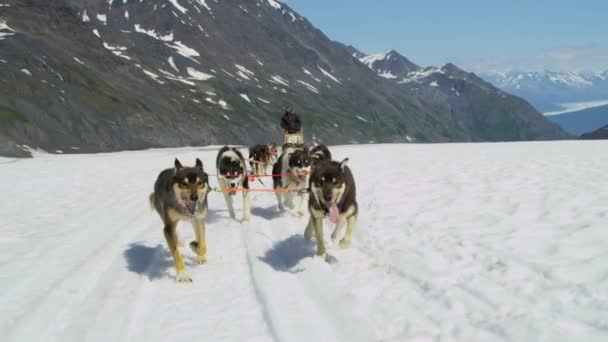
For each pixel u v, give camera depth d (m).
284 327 4.65
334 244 7.08
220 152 10.12
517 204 8.78
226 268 6.57
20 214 9.86
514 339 4.04
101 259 6.77
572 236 6.49
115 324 4.89
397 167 16.34
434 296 5.07
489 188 10.73
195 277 6.25
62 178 15.91
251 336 4.61
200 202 6.48
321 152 11.86
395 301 5.07
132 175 16.81
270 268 6.45
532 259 5.75
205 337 4.61
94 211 10.17
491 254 6.02
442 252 6.35
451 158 19.25
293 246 7.51
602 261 5.45
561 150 21.39
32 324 4.81
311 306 5.15
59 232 8.28
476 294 5.00
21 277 6.01
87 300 5.39
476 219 7.91
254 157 16.84
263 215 9.97
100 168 19.52
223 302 5.43
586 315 4.31
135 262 6.76
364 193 11.05
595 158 16.42
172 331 4.74
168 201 6.26
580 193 9.44
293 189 9.92
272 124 125.75
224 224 9.16
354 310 4.90
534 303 4.66
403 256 6.35
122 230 8.46
